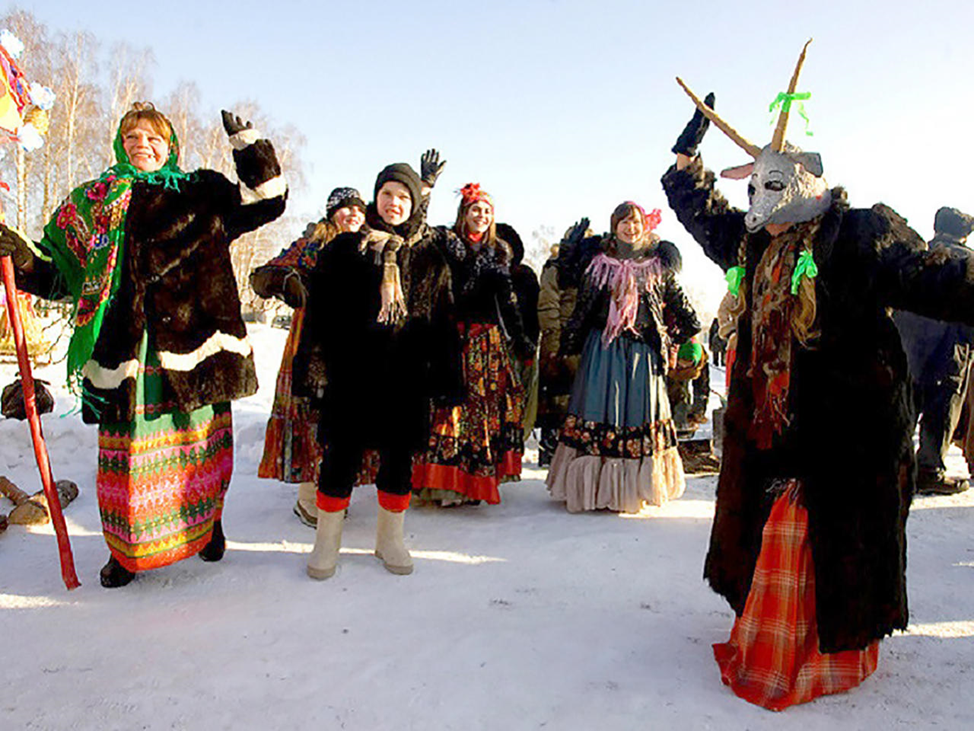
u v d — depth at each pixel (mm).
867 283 2375
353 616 3059
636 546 3980
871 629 2391
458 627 2975
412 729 2273
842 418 2404
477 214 4637
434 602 3223
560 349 4742
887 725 2307
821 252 2418
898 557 2439
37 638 2801
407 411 3553
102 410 3146
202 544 3438
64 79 27891
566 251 5129
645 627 3008
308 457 4211
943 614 3160
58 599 3146
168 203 3250
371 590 3338
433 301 3646
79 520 4176
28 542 3840
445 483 4605
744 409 2625
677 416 6746
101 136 29406
